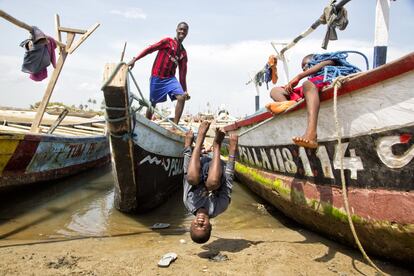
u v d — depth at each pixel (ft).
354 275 12.46
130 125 17.52
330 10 19.44
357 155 12.89
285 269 12.77
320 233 17.22
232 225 19.75
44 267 12.75
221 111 59.31
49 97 27.37
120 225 19.40
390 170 11.70
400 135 11.23
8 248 15.05
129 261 13.46
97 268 12.73
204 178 14.89
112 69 15.51
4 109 51.39
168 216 21.47
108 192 27.12
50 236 17.21
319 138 14.64
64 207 22.56
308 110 13.55
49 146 25.35
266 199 23.48
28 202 23.34
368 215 12.51
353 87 12.26
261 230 18.57
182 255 14.25
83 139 30.53
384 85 11.39
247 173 25.98
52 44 22.50
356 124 12.67
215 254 14.35
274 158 19.89
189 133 16.20
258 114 20.79
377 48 16.43
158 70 25.31
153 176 21.86
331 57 15.05
